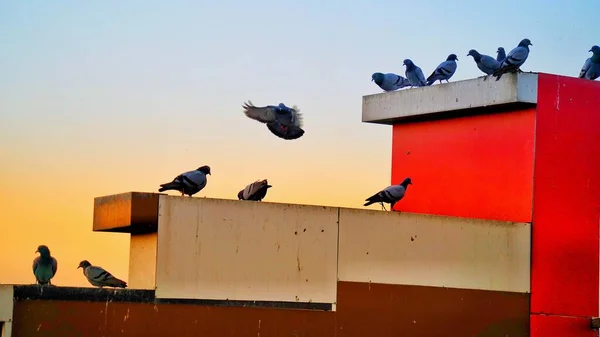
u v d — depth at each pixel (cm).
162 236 1552
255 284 1602
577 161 1853
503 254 1798
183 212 1566
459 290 1756
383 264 1698
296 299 1630
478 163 1917
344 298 1666
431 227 1744
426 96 1962
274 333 1609
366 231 1691
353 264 1677
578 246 1844
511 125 1872
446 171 1973
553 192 1838
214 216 1584
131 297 1523
